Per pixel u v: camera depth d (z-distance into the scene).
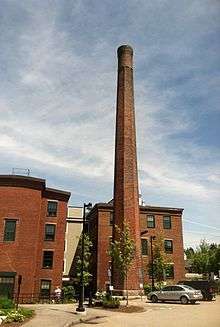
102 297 32.81
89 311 24.42
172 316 21.28
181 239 48.66
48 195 42.91
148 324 17.89
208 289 35.22
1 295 35.34
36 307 27.34
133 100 46.00
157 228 48.41
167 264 44.12
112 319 20.23
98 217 46.81
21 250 37.12
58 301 36.16
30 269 36.91
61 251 41.69
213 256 70.81
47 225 41.94
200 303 31.12
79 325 17.69
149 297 32.59
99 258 44.97
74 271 52.56
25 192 38.88
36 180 39.50
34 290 38.97
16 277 36.19
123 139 43.16
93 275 46.66
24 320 17.81
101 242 45.69
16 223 37.72
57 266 40.97
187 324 17.58
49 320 18.27
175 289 31.19
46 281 40.06
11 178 38.69
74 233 54.94
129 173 41.84
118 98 45.81
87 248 42.72
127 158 42.44
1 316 17.36
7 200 38.09
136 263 38.16
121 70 47.00
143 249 46.78
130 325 17.58
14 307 22.44
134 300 34.09
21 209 38.22
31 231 38.06
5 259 36.44
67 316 20.69
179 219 49.69
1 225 37.31
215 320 18.83
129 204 40.47
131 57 47.94
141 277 38.38
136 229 39.84
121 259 30.59
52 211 42.66
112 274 38.69
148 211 49.03
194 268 76.31
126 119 44.16
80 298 23.27
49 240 41.56
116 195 41.31
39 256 40.53
